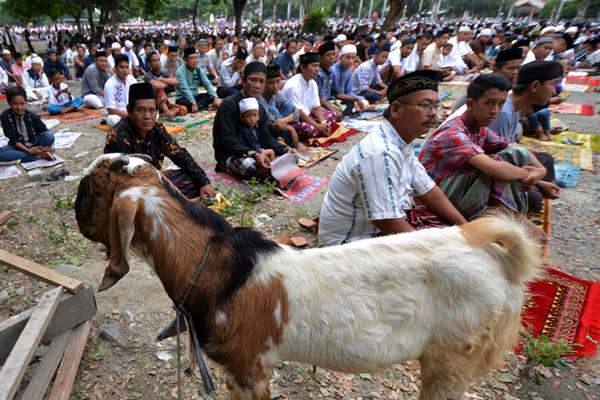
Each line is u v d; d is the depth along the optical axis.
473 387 2.46
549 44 8.39
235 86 10.06
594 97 10.38
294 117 6.83
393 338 1.66
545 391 2.45
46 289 3.26
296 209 4.65
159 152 4.25
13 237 3.99
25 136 5.96
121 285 3.33
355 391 2.45
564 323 2.87
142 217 1.58
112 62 13.27
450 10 77.62
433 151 3.24
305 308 1.60
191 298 1.63
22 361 1.90
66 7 25.25
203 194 4.55
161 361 2.63
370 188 2.46
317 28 27.12
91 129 7.88
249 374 1.69
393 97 2.42
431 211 3.08
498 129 4.07
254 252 1.64
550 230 4.23
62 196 4.88
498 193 3.14
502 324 1.75
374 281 1.61
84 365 2.57
